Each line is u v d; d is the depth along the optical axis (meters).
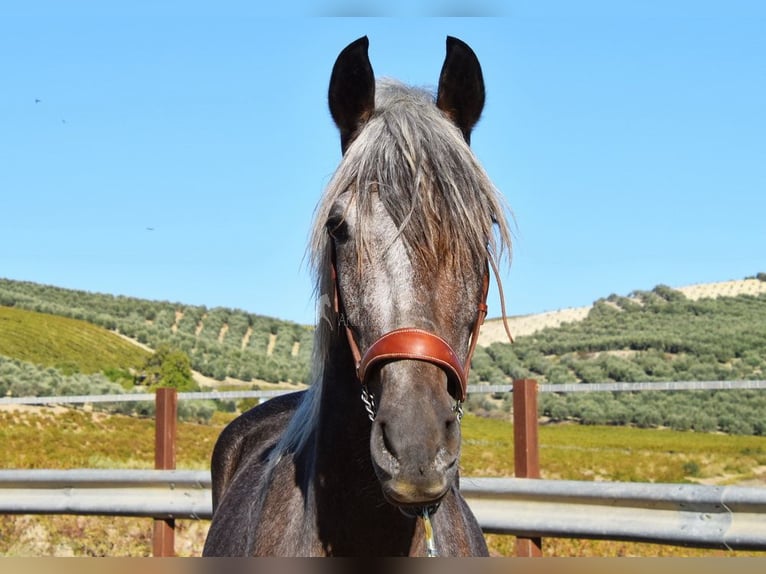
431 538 2.49
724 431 35.56
